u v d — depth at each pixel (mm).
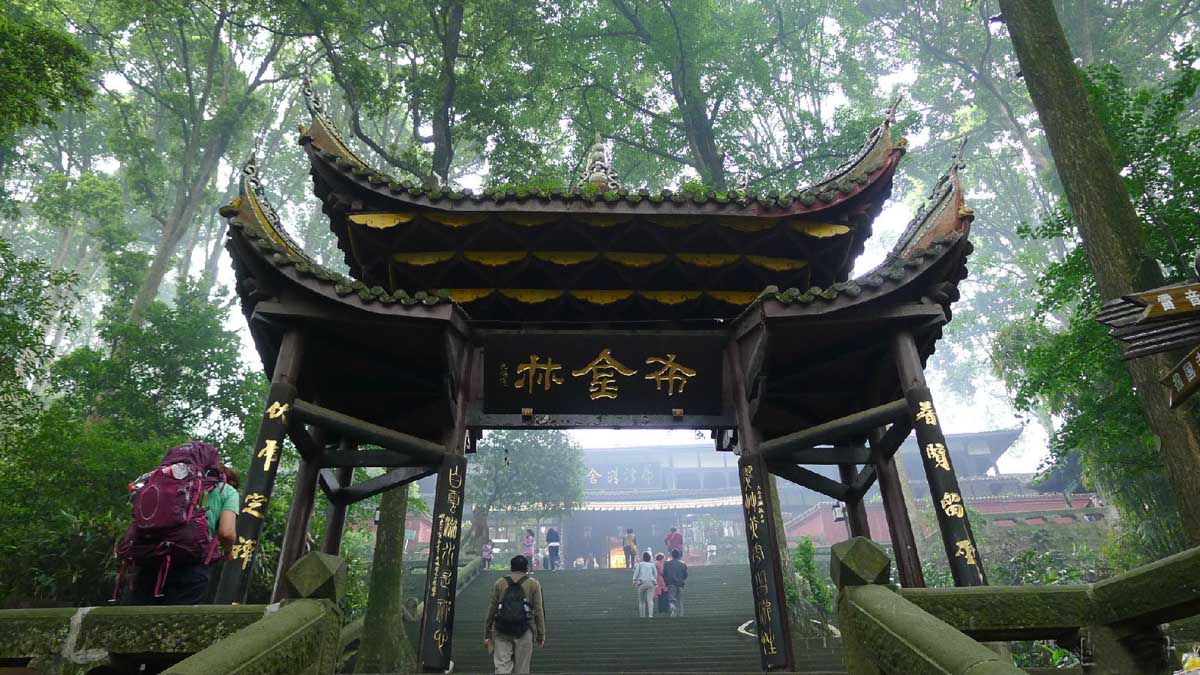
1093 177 11297
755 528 8117
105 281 50312
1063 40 12523
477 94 21500
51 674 4473
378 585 15734
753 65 26938
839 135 23891
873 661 3793
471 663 15617
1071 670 4949
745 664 15008
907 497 29219
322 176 9461
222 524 6098
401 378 8938
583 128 28688
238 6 28484
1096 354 14227
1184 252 13016
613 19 27250
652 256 9430
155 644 4543
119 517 13016
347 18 21453
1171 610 4027
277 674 3480
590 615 22047
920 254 8047
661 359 9297
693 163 27156
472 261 9328
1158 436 10094
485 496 35469
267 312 7922
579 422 9297
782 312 8086
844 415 9836
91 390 20516
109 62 35438
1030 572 22297
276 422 7512
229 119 33969
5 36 12891
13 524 11859
